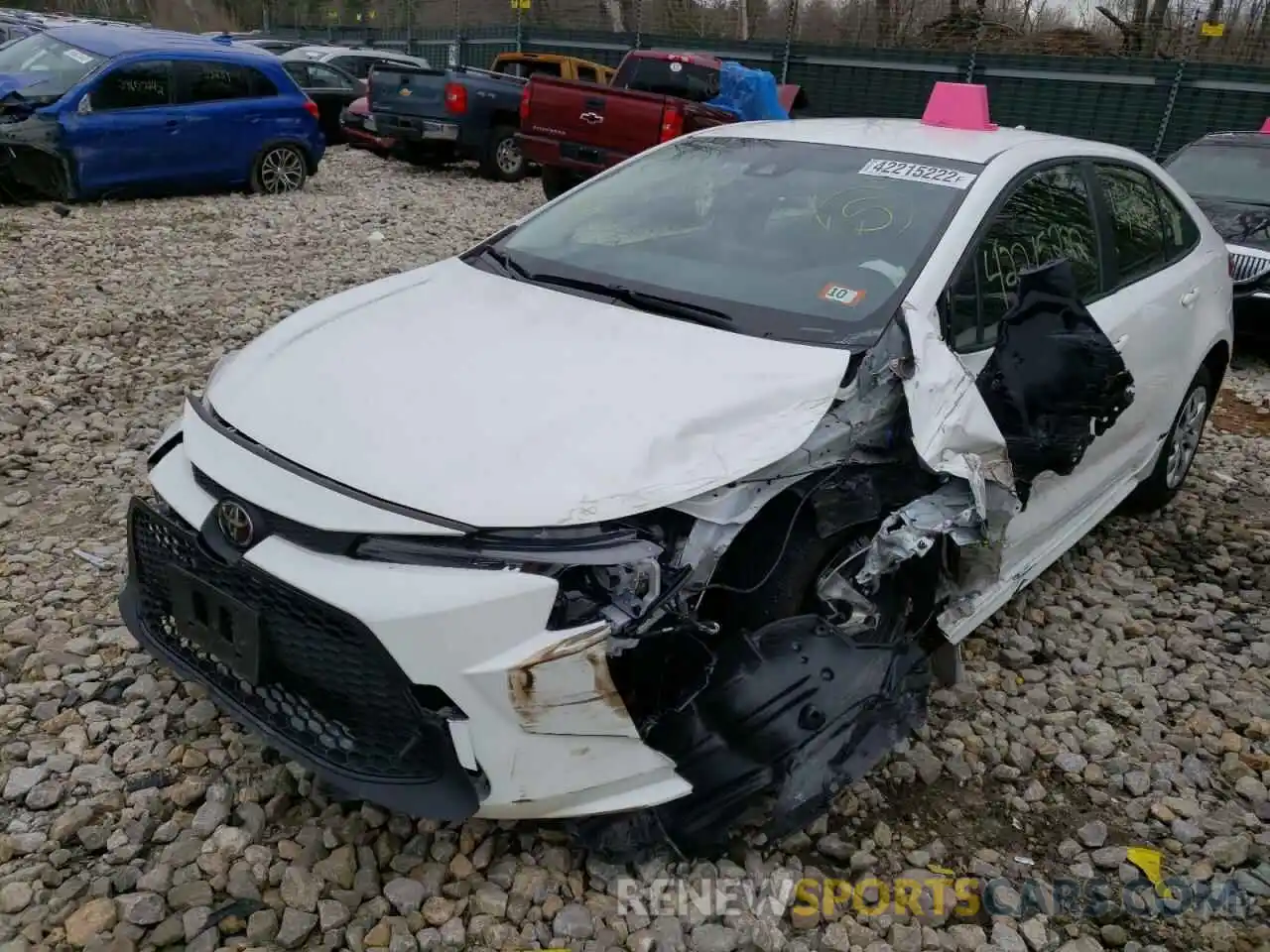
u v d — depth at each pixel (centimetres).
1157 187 475
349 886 261
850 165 381
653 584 244
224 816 277
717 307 325
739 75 1416
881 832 296
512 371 288
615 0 2314
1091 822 310
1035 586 449
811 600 297
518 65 1595
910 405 287
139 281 792
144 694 324
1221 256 514
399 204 1185
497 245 398
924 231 340
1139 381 427
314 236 982
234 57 1131
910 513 291
